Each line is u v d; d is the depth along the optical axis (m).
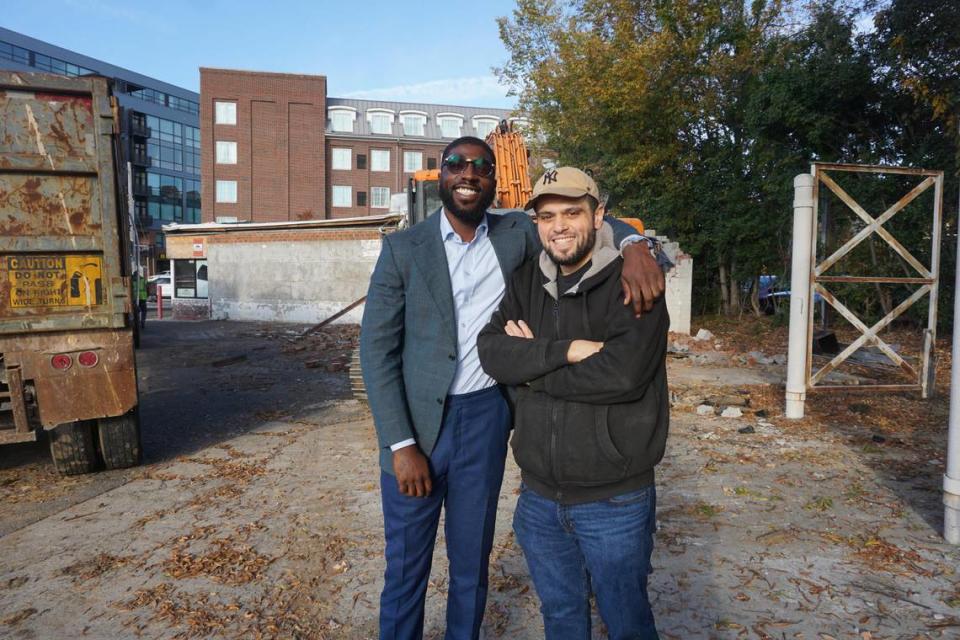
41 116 4.70
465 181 2.19
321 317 20.27
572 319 1.93
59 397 4.80
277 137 48.97
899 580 3.22
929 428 6.24
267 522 4.16
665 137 18.62
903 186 13.56
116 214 4.91
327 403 8.22
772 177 16.20
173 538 3.92
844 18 14.51
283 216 49.22
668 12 17.30
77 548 3.79
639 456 1.83
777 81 15.27
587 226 1.91
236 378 10.24
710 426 6.45
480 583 2.29
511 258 2.32
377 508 4.38
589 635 2.06
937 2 11.72
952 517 3.64
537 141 23.16
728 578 3.27
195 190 82.88
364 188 52.16
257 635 2.83
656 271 1.78
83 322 4.84
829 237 14.76
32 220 4.71
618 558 1.86
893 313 7.13
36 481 5.14
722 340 13.97
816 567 3.37
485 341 2.04
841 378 8.27
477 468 2.26
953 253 12.59
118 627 2.92
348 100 54.72
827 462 5.20
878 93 13.73
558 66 20.27
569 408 1.89
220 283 22.08
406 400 2.21
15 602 3.16
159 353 13.33
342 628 2.89
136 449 5.29
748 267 17.59
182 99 81.31
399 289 2.21
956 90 11.97
